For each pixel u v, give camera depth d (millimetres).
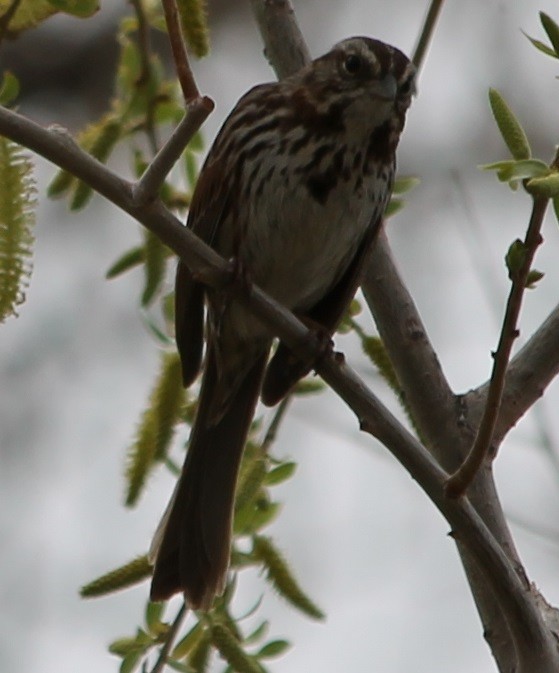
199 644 8883
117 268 9680
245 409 10492
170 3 7590
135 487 9102
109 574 9086
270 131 10648
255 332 10578
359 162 10602
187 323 9719
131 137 9945
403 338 9562
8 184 8219
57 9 8758
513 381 9438
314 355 8812
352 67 10586
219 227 10695
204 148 10320
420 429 9469
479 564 7852
